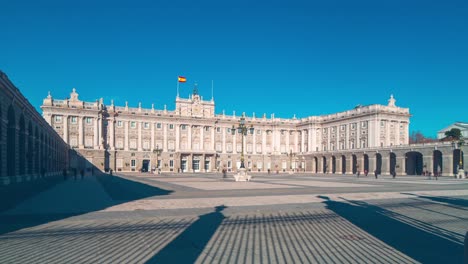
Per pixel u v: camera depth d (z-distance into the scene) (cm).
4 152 3344
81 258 953
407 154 8894
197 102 12044
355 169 10400
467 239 622
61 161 8631
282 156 13112
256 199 2412
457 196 2714
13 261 928
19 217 1631
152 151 11219
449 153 7456
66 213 1756
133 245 1101
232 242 1143
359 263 916
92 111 10194
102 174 8831
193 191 3144
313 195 2727
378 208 1986
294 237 1220
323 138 12588
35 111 4694
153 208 1942
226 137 12462
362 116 10700
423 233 1299
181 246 1088
